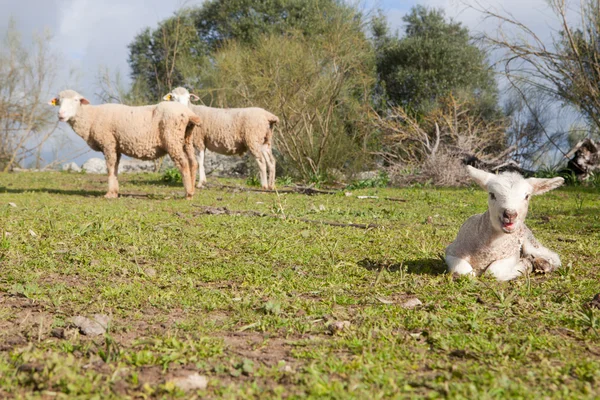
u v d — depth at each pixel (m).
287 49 18.86
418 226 8.61
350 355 3.22
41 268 5.45
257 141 14.69
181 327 3.77
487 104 23.78
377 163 20.59
